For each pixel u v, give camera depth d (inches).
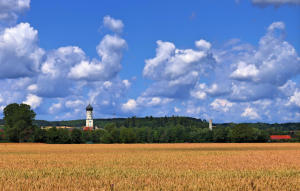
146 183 863.7
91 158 1845.5
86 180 919.7
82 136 5354.3
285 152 2454.5
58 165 1423.5
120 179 943.0
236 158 1833.2
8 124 5000.0
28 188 799.1
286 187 827.4
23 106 5068.9
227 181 892.0
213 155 2101.4
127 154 2237.9
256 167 1330.0
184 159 1750.7
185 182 876.6
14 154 2290.8
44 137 5054.1
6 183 862.5
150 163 1519.4
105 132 6003.9
